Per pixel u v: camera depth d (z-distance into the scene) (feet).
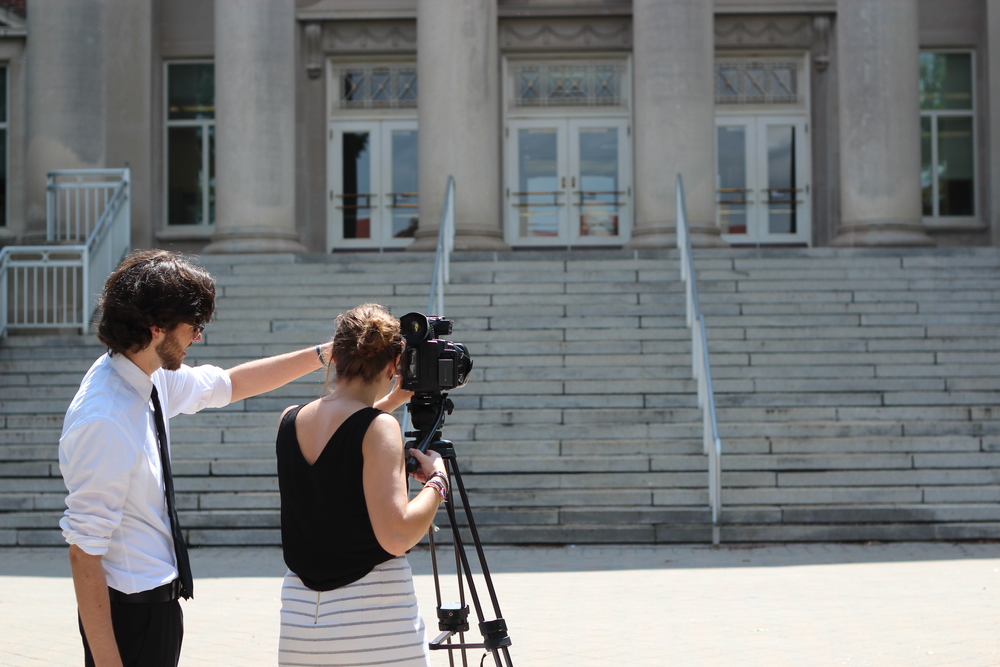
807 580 22.75
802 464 30.22
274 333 38.75
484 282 41.88
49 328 46.78
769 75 60.75
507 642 9.82
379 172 60.80
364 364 8.43
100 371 8.06
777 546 27.66
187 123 60.85
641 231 48.75
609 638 17.24
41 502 29.71
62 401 35.37
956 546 27.40
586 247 60.23
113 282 7.98
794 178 60.44
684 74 48.42
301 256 45.06
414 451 8.79
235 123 49.52
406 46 60.13
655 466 30.09
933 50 60.64
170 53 60.29
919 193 49.65
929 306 39.58
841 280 41.83
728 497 29.09
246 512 29.01
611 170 60.49
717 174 60.59
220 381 9.36
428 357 9.00
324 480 8.07
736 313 39.50
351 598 7.98
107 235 46.11
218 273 44.37
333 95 61.11
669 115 48.42
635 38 50.08
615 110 60.39
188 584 8.29
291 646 8.07
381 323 8.50
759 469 30.27
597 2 59.06
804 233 60.29
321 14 59.88
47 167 49.42
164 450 8.39
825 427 31.63
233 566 25.61
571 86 60.64
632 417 32.30
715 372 35.29
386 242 60.70
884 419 32.63
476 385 34.24
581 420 32.30
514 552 27.14
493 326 38.01
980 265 42.78
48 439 32.81
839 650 16.31
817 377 35.29
